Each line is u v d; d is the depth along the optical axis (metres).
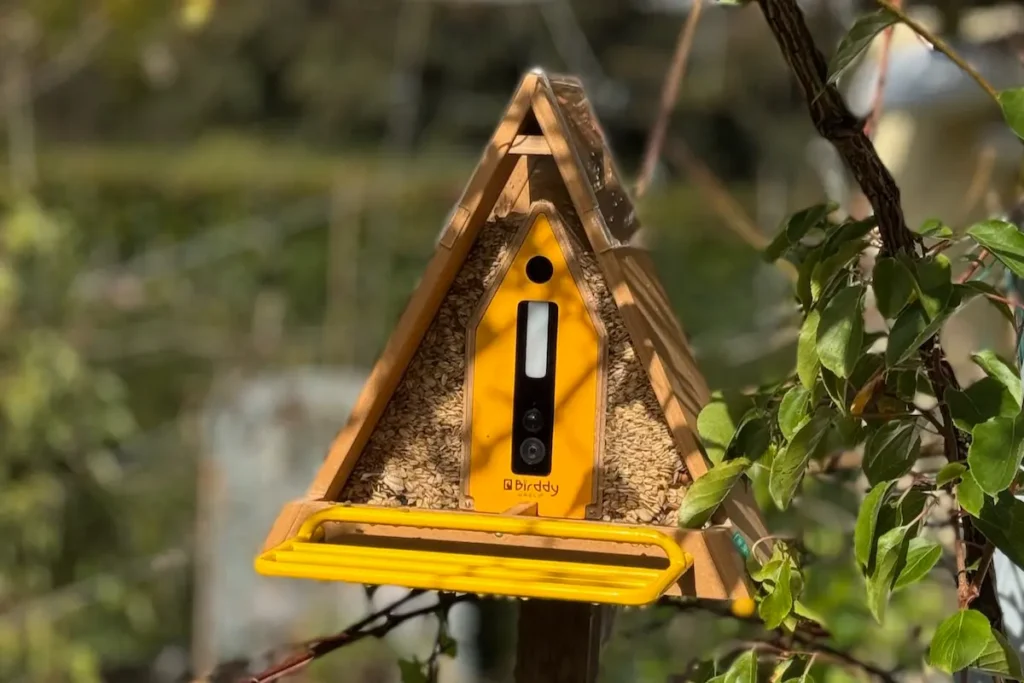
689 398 2.05
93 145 11.94
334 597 6.58
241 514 6.59
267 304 8.77
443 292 1.98
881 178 1.64
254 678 2.07
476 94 12.76
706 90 10.62
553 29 11.23
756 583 1.94
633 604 1.58
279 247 9.15
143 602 6.63
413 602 5.71
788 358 3.58
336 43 13.44
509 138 1.92
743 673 1.76
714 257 8.18
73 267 6.89
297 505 1.92
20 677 6.05
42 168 8.77
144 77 11.45
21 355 6.30
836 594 2.79
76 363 6.45
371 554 1.78
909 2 3.52
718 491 1.79
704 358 3.58
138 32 9.34
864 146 1.63
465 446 1.99
